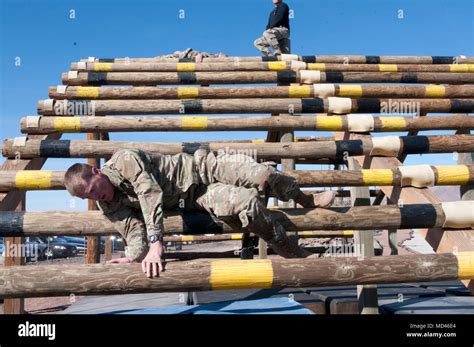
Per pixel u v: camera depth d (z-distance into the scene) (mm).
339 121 4723
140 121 4617
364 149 4121
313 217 2936
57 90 5547
